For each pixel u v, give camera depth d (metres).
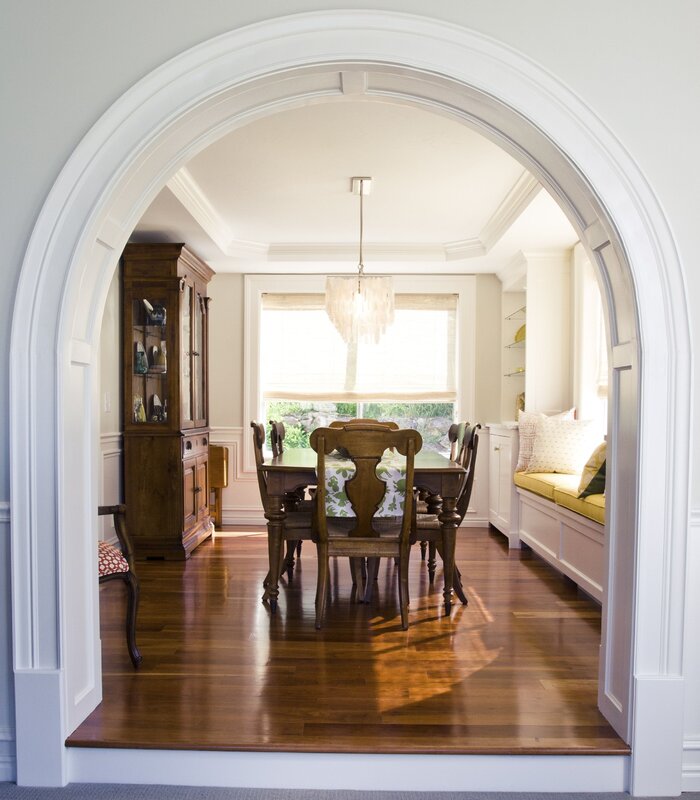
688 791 2.10
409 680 2.62
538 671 2.72
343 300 4.21
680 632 2.08
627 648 2.13
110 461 4.61
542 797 2.06
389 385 6.28
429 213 4.85
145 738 2.12
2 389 2.12
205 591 3.89
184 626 3.27
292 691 2.50
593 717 2.31
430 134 3.44
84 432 2.30
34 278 2.09
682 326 2.07
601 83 2.13
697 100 2.13
